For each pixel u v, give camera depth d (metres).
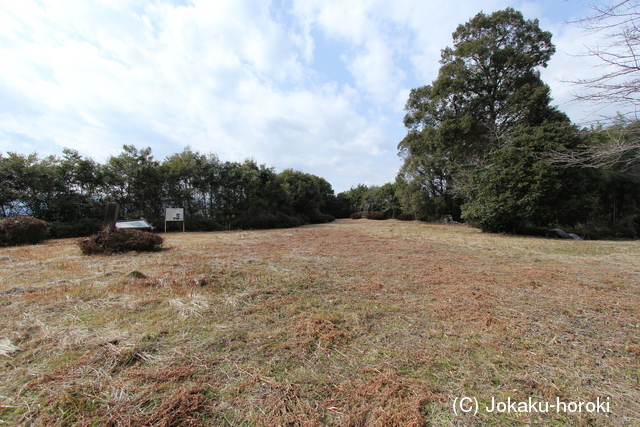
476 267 4.85
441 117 16.50
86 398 1.44
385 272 4.35
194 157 14.42
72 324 2.32
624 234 11.61
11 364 1.72
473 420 1.33
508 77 13.95
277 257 5.59
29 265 4.58
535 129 10.70
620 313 2.71
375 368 1.74
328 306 2.86
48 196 10.12
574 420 1.33
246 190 15.70
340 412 1.37
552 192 9.61
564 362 1.84
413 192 21.33
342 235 10.43
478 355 1.92
